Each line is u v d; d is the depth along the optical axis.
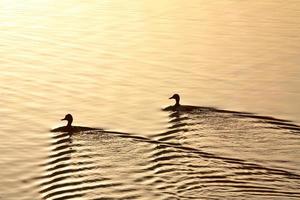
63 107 34.31
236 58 40.91
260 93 36.12
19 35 43.81
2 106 34.38
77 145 30.38
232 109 33.91
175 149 29.88
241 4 50.81
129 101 34.97
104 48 42.03
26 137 31.41
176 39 43.72
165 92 36.19
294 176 27.83
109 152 29.66
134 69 39.09
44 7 49.44
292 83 37.44
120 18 47.31
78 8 49.38
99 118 33.00
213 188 26.94
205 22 46.81
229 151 29.66
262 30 45.44
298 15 48.31
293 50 42.16
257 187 27.02
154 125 32.16
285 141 30.52
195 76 38.31
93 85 36.94
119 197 26.38
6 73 38.22
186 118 32.81
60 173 28.30
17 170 28.77
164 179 27.53
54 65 39.41
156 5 50.31
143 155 29.38
